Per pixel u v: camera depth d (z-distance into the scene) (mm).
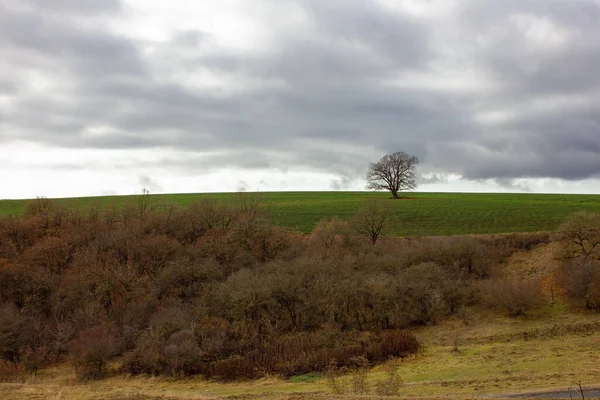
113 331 38281
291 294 41281
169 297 44562
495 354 31141
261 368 30828
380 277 43062
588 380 23344
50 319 41719
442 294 41719
